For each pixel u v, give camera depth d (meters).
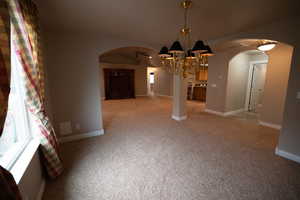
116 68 8.38
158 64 8.54
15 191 0.82
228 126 3.58
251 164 2.00
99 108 3.03
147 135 3.05
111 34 2.74
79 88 2.77
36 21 1.58
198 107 5.86
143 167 1.96
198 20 2.09
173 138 2.89
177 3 1.63
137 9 1.77
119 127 3.55
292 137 2.07
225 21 2.11
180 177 1.76
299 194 1.48
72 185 1.63
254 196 1.47
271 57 3.36
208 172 1.84
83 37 2.67
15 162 1.18
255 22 2.17
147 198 1.46
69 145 2.60
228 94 4.46
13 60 1.35
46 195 1.49
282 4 1.63
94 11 1.81
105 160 2.13
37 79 1.44
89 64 2.79
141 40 3.13
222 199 1.44
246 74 4.86
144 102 7.32
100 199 1.45
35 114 1.47
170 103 7.01
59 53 2.52
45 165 1.61
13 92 1.39
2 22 0.79
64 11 1.79
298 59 1.94
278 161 2.06
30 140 1.55
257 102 5.17
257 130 3.30
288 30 2.00
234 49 3.96
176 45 1.74
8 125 1.32
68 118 2.75
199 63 2.08
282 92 3.24
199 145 2.58
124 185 1.63
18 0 1.15
